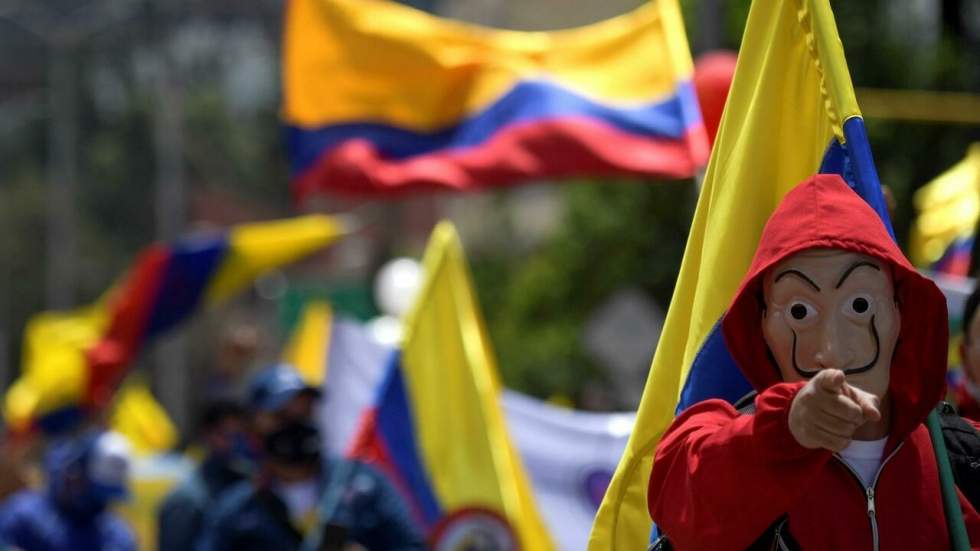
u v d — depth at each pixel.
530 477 20.55
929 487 8.49
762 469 7.61
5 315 146.50
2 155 153.62
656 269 57.03
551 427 20.67
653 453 9.88
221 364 33.09
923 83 45.56
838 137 9.16
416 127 21.33
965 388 11.91
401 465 19.56
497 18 98.00
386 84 21.44
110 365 34.22
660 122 19.97
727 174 9.77
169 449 47.44
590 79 20.73
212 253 33.72
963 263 18.75
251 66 153.62
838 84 9.15
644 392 9.95
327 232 34.03
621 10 94.12
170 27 135.62
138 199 142.12
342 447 24.92
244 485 21.30
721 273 9.59
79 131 141.38
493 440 18.94
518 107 20.80
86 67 139.12
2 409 45.16
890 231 8.79
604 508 10.02
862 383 8.20
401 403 19.70
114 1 128.38
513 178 20.59
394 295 46.12
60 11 114.12
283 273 126.88
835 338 8.16
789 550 8.30
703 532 7.94
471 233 99.81
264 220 150.88
